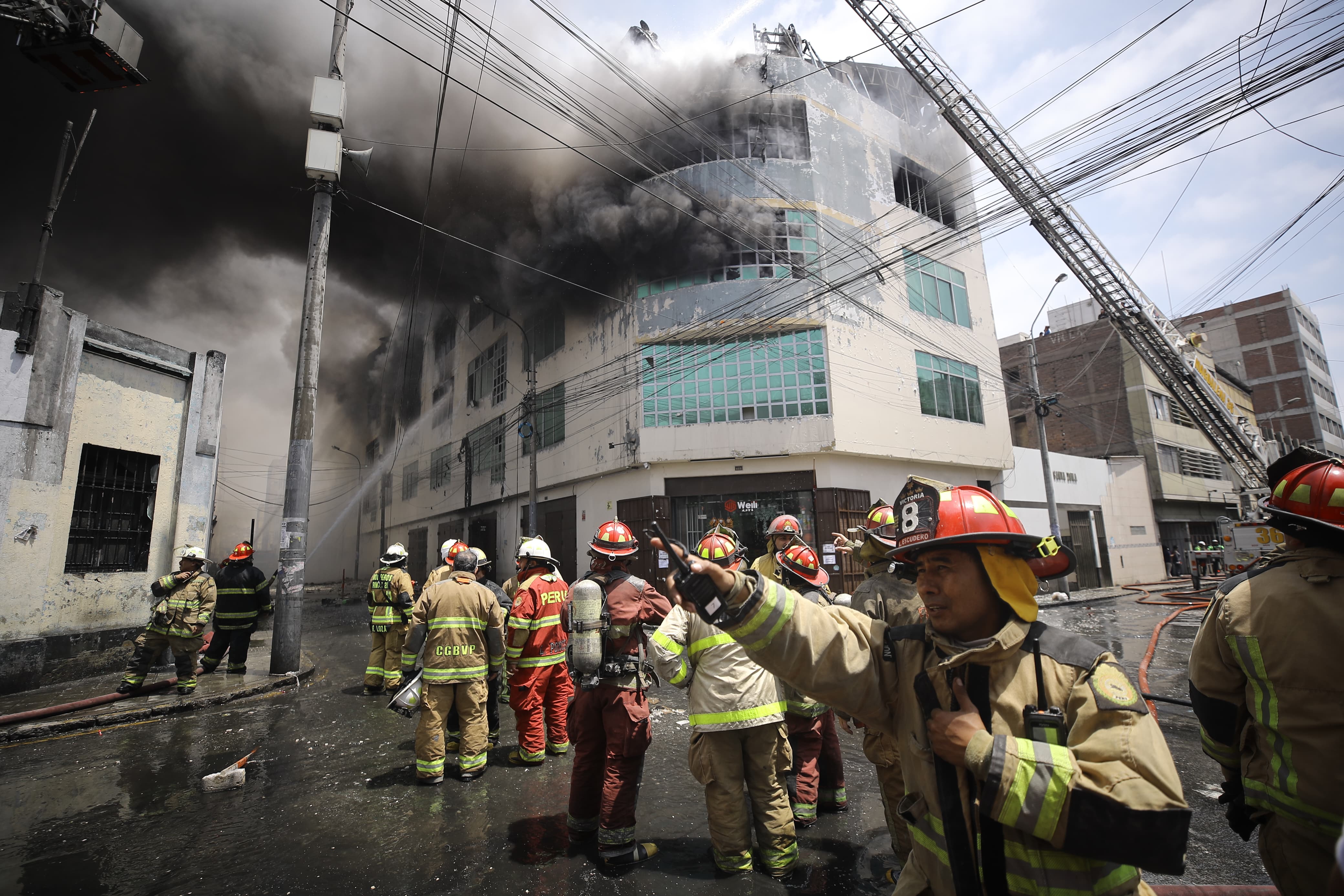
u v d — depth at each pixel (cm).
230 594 804
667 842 343
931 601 139
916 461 1570
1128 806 104
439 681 432
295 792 421
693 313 1506
